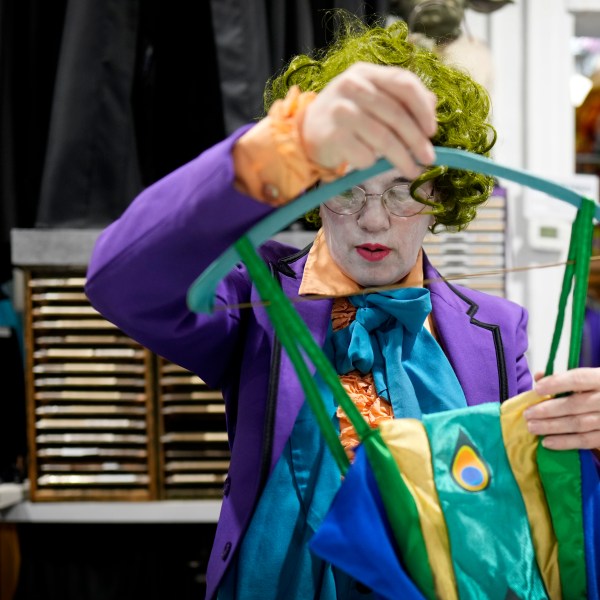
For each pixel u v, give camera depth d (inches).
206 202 24.8
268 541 31.9
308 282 35.3
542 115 78.4
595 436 28.1
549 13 78.2
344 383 33.8
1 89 65.1
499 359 35.8
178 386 64.2
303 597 31.3
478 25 78.4
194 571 69.1
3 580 65.3
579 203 25.9
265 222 24.5
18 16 66.8
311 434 32.9
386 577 26.1
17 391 68.1
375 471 27.6
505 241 70.4
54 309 63.0
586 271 26.2
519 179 25.4
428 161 22.3
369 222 32.7
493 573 27.5
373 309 34.6
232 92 62.0
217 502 63.9
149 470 63.6
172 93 68.9
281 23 64.1
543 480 28.6
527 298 74.3
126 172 63.2
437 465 28.6
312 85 35.6
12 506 63.4
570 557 28.1
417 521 27.6
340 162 23.0
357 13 61.6
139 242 26.5
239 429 33.9
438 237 69.6
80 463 63.9
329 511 27.1
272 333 34.1
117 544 67.6
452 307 36.9
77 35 61.7
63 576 66.7
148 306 28.5
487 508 28.2
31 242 61.4
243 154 24.2
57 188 62.2
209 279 24.2
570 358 27.5
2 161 65.4
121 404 64.0
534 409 28.5
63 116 61.9
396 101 21.6
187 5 68.2
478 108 37.9
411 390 33.1
